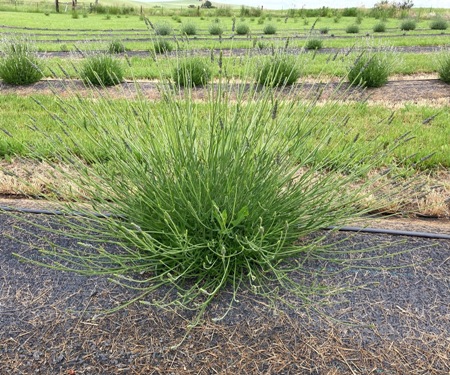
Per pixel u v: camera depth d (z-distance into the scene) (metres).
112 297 2.18
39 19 23.98
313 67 8.08
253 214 2.24
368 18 27.67
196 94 6.17
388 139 4.34
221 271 2.26
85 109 2.77
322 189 2.59
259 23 23.19
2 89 7.18
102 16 28.69
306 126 2.59
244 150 2.28
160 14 32.22
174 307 2.11
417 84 7.38
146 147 2.46
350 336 1.95
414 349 1.88
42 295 2.20
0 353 1.85
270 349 1.88
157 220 2.32
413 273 2.38
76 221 2.87
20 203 3.19
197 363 1.81
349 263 2.46
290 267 2.40
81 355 1.85
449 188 3.47
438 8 39.19
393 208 3.12
